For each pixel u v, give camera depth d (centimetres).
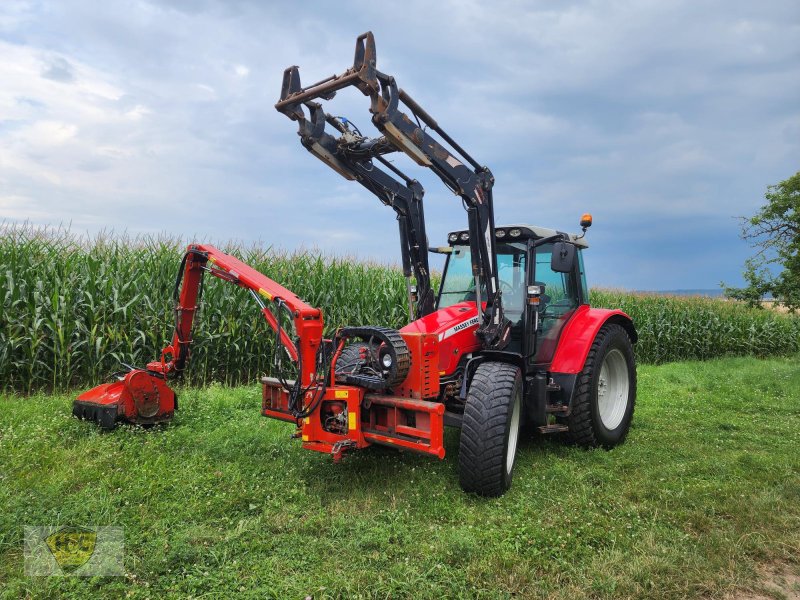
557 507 383
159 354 771
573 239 596
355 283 964
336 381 424
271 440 498
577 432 532
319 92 407
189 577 272
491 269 477
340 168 471
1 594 254
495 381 410
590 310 598
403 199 513
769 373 1098
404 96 405
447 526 348
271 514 355
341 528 332
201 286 540
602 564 300
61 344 670
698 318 1530
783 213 1323
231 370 830
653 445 566
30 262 736
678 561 308
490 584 278
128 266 795
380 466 449
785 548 330
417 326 468
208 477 403
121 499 358
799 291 1309
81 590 263
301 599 259
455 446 513
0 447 432
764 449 552
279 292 440
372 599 265
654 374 1077
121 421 505
